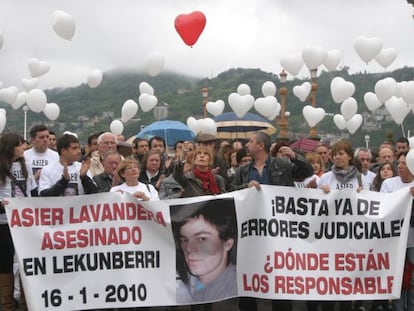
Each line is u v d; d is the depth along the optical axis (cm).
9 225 681
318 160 927
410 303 747
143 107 1436
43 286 683
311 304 757
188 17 1231
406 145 1067
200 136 975
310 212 719
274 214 716
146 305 698
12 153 759
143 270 701
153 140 1034
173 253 704
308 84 1764
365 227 721
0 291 758
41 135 845
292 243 717
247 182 735
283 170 726
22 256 680
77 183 746
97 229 697
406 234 718
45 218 688
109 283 696
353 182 771
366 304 869
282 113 1939
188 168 809
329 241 720
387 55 1292
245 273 713
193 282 704
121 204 701
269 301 910
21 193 763
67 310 687
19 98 1432
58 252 689
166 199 740
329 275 718
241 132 1970
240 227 710
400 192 723
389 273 719
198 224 705
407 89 1159
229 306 868
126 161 729
